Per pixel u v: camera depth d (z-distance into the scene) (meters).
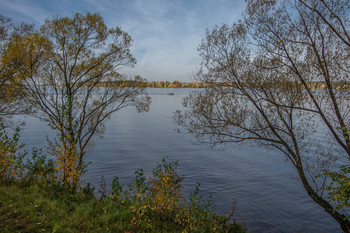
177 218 8.12
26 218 6.16
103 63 14.98
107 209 8.39
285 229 12.36
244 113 10.27
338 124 8.84
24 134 38.00
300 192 17.70
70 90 13.66
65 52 13.72
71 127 10.86
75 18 13.30
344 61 8.88
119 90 16.14
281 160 27.11
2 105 15.58
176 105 106.56
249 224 12.64
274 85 9.60
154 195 8.31
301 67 9.55
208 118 10.55
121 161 25.88
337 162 15.64
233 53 10.30
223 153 30.42
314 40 9.16
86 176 20.39
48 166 10.26
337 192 7.16
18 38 13.08
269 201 16.14
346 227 8.59
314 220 13.50
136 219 7.63
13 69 13.25
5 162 9.59
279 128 10.11
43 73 13.84
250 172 22.92
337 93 9.09
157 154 29.58
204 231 7.74
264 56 9.88
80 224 6.59
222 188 18.61
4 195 7.51
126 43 15.02
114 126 53.00
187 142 36.81
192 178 20.88
